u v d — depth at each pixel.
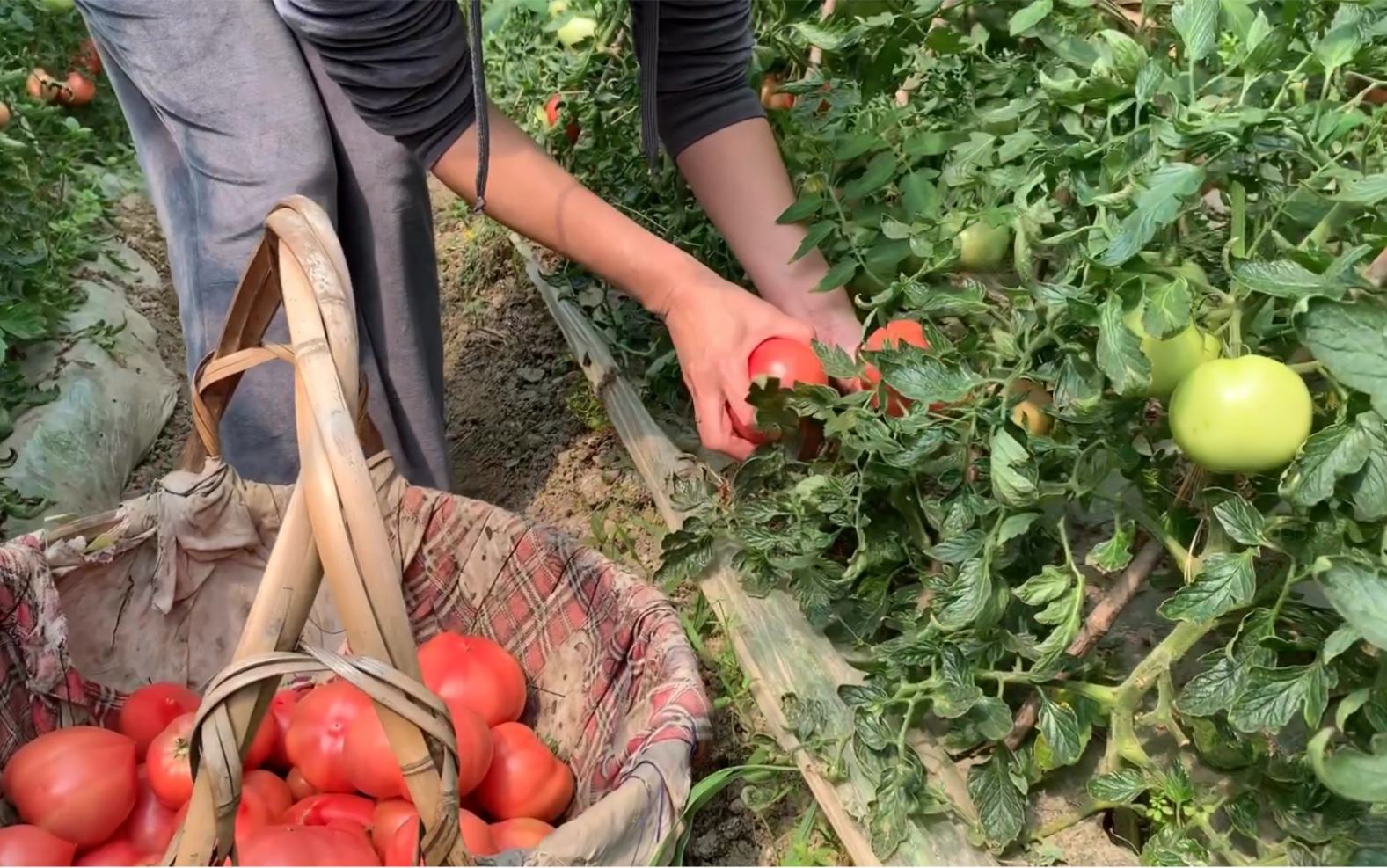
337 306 0.79
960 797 1.04
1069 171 0.93
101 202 2.70
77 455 1.89
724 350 1.20
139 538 1.17
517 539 1.18
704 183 1.42
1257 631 0.85
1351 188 0.74
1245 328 0.85
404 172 1.50
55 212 2.56
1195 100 0.83
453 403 2.09
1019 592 0.94
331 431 0.74
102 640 1.19
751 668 1.20
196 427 1.13
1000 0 1.35
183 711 1.14
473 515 1.21
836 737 1.09
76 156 2.88
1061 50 1.08
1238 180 0.87
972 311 1.08
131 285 2.54
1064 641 0.92
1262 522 0.80
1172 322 0.76
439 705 0.71
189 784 1.02
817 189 1.37
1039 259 1.10
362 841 0.96
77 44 3.31
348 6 1.13
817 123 1.49
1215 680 0.85
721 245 1.78
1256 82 0.89
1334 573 0.74
